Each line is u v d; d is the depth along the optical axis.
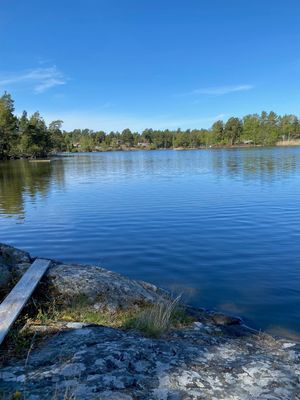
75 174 37.25
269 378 3.64
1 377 3.22
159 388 3.21
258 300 6.60
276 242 10.23
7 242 11.02
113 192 21.98
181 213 14.63
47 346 3.96
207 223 12.76
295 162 43.91
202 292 6.99
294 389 3.47
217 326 5.53
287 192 19.53
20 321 4.61
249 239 10.59
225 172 33.50
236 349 4.50
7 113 75.00
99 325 4.70
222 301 6.59
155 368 3.58
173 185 24.62
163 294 6.62
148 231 11.84
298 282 7.37
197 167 42.09
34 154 85.81
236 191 20.55
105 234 11.62
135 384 3.23
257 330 5.54
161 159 69.19
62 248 10.23
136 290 5.96
